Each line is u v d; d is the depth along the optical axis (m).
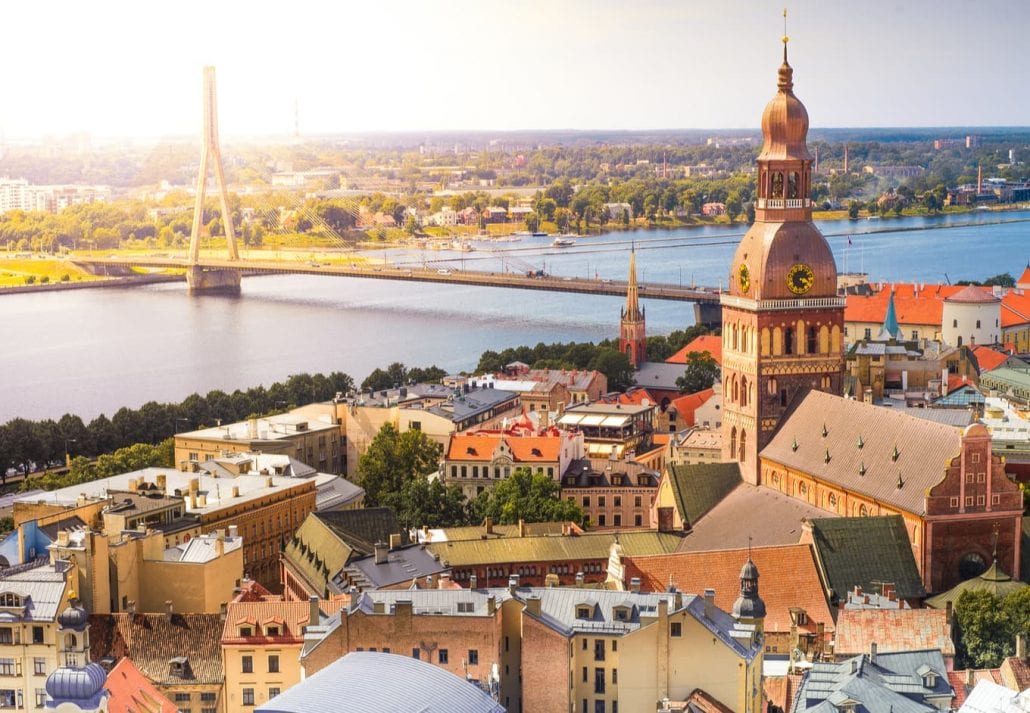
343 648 184.00
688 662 182.00
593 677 183.38
